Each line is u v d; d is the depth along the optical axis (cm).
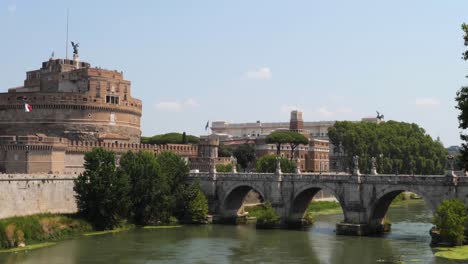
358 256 10044
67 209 13512
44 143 16088
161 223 14400
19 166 15950
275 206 14225
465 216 10856
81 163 17312
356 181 12825
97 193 12812
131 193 13888
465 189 11362
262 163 18725
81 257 9975
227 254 10369
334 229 13638
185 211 14912
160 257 10081
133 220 14025
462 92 6041
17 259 9662
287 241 11800
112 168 13062
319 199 19200
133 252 10512
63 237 11988
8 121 19238
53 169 16238
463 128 5984
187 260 9838
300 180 13925
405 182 12162
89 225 12875
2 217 11381
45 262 9488
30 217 11962
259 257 10100
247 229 13725
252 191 17400
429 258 9694
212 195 15438
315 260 9806
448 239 10831
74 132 19062
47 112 19025
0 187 11388
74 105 19150
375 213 12825
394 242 11481
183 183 15425
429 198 11794
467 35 5744
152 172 14188
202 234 12800
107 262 9594
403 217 15762
